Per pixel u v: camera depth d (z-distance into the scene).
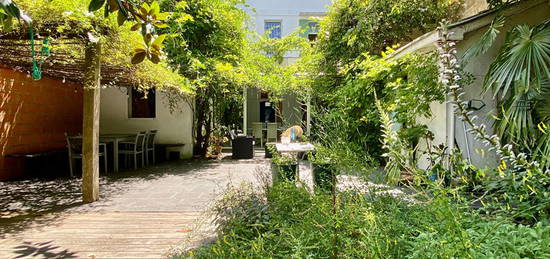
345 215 1.54
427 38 4.31
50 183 5.51
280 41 10.74
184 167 7.15
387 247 1.32
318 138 2.29
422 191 1.51
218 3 7.88
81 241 2.88
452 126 4.30
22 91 6.32
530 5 4.01
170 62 6.62
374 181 1.97
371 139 4.58
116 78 5.84
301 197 1.97
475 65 4.34
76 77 6.43
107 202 4.22
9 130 6.00
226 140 10.02
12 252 2.65
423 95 4.22
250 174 6.24
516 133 2.79
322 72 7.56
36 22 3.14
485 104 4.25
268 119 12.48
